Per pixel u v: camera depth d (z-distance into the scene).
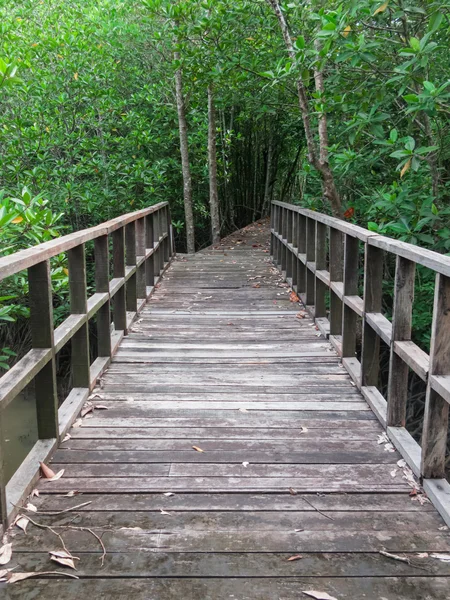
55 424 2.91
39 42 11.09
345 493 2.54
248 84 8.37
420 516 2.35
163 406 3.52
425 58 4.07
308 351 4.67
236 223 17.83
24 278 4.93
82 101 11.27
